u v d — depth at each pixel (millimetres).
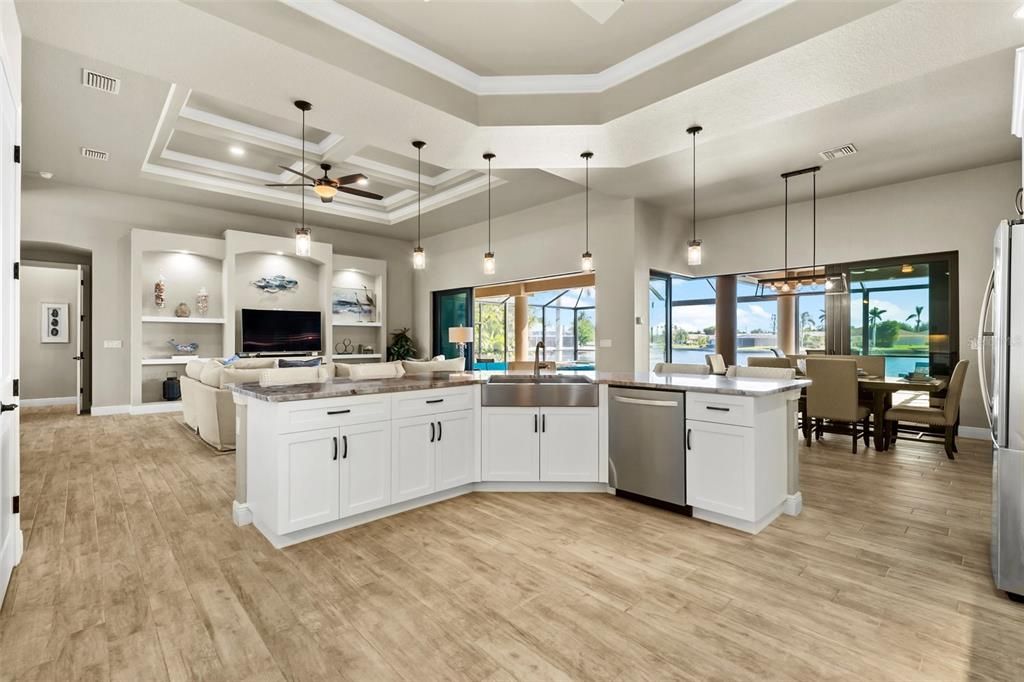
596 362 6812
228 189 7004
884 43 2738
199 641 1825
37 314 8227
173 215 7531
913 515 3107
